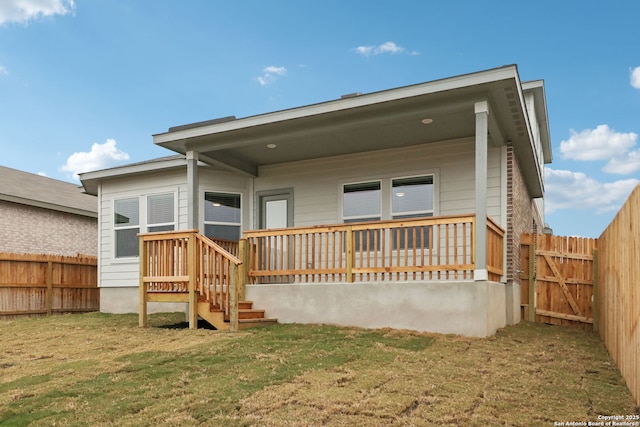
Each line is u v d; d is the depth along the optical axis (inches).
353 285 319.9
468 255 360.8
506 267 352.2
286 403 167.5
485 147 285.9
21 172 747.4
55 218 645.9
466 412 157.8
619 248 227.0
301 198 433.4
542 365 223.5
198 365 219.6
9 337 316.8
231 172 454.0
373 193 405.7
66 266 508.7
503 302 339.6
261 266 361.1
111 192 499.8
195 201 382.3
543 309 389.7
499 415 155.1
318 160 428.8
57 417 158.7
